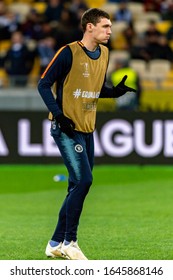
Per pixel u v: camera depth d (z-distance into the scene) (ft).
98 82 57.26
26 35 160.76
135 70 145.48
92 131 57.67
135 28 167.73
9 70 147.54
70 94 56.59
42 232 71.46
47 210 85.71
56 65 56.03
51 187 105.19
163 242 65.87
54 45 152.56
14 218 79.97
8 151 126.00
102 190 101.40
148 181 110.52
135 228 73.20
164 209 85.56
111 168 124.16
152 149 125.90
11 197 96.22
